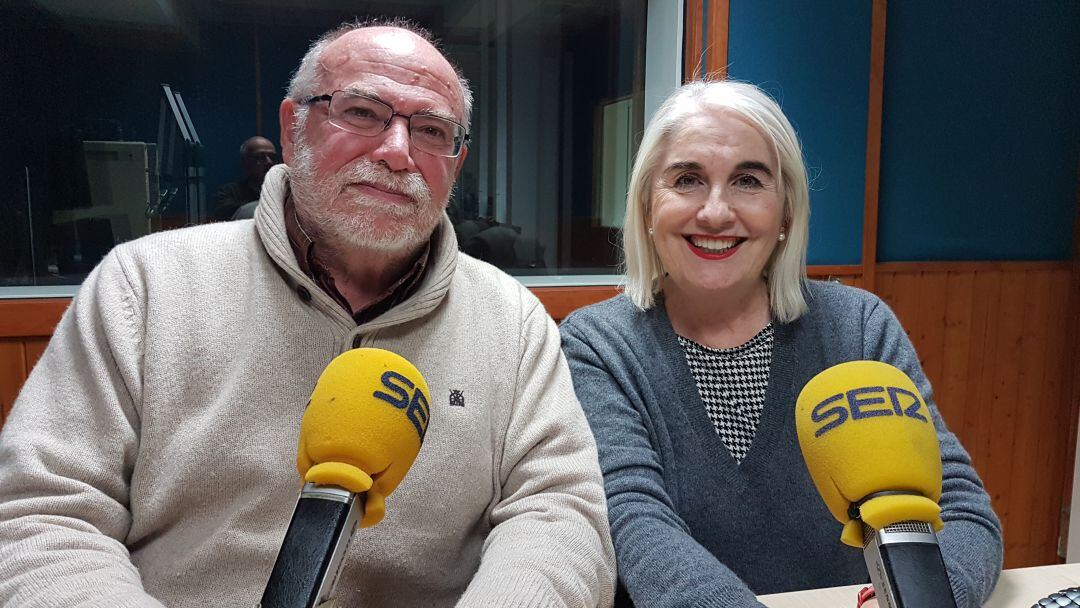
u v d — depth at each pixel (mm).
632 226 1417
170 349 1023
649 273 1415
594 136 2572
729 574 941
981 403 2873
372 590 1049
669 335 1355
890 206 2686
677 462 1284
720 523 1261
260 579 997
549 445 1137
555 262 2582
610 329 1364
